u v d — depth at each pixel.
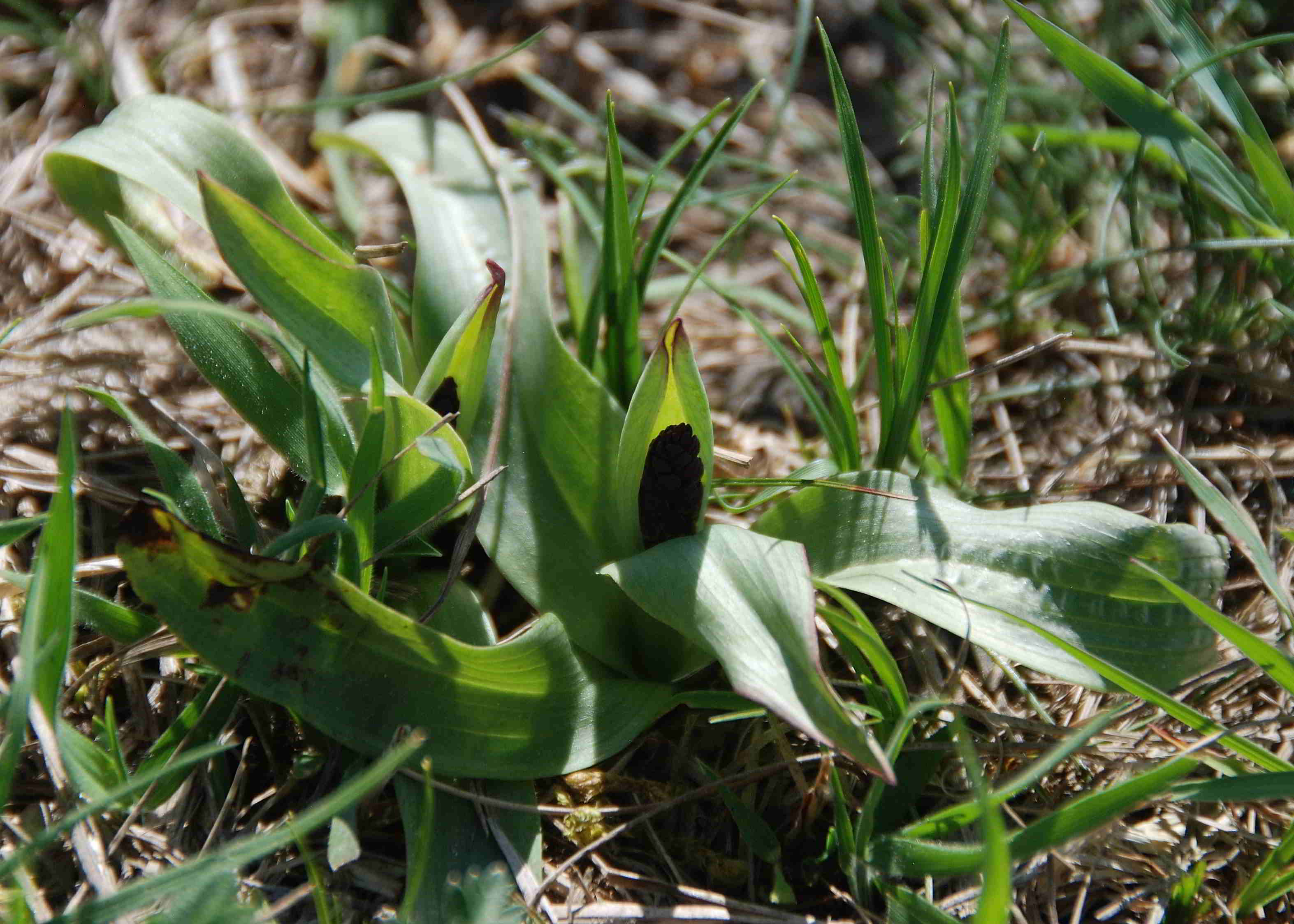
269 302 0.81
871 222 0.83
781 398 0.94
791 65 0.97
